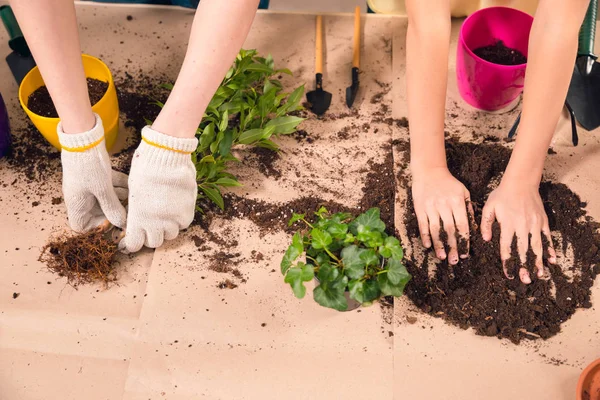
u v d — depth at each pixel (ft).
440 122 4.29
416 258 4.33
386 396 3.97
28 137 4.76
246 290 4.26
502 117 4.83
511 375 4.02
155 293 4.25
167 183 4.02
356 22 5.14
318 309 4.21
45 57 3.79
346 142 4.75
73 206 4.20
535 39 3.94
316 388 3.99
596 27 5.06
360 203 4.52
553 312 4.17
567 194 4.51
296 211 4.50
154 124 3.92
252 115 4.58
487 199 4.44
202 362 4.06
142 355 4.07
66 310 4.19
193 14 5.27
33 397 3.96
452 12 5.21
